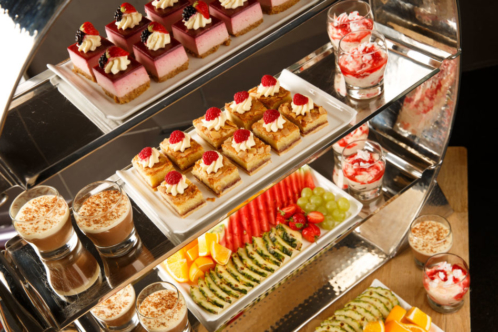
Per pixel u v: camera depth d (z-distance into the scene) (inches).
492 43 73.0
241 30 45.4
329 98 45.9
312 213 52.1
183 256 50.8
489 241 62.9
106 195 40.6
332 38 48.4
